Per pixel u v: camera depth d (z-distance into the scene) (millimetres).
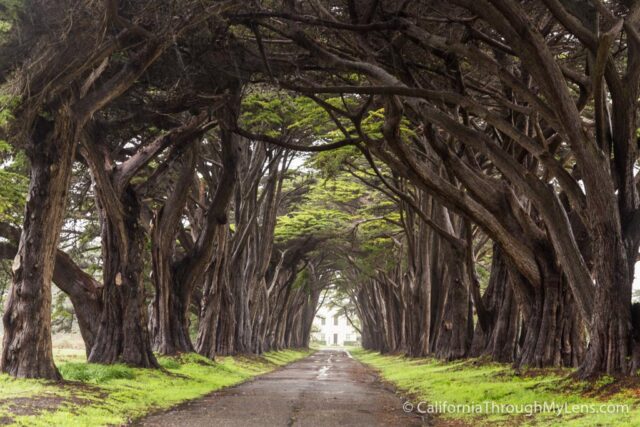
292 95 25188
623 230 15320
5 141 16969
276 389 21391
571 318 20297
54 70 15211
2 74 15445
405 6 17016
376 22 17312
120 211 21812
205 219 28297
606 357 14602
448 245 31828
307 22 16672
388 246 45812
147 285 39469
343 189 41156
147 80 19797
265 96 26344
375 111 26375
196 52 18297
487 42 17297
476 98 23375
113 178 21828
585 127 14742
